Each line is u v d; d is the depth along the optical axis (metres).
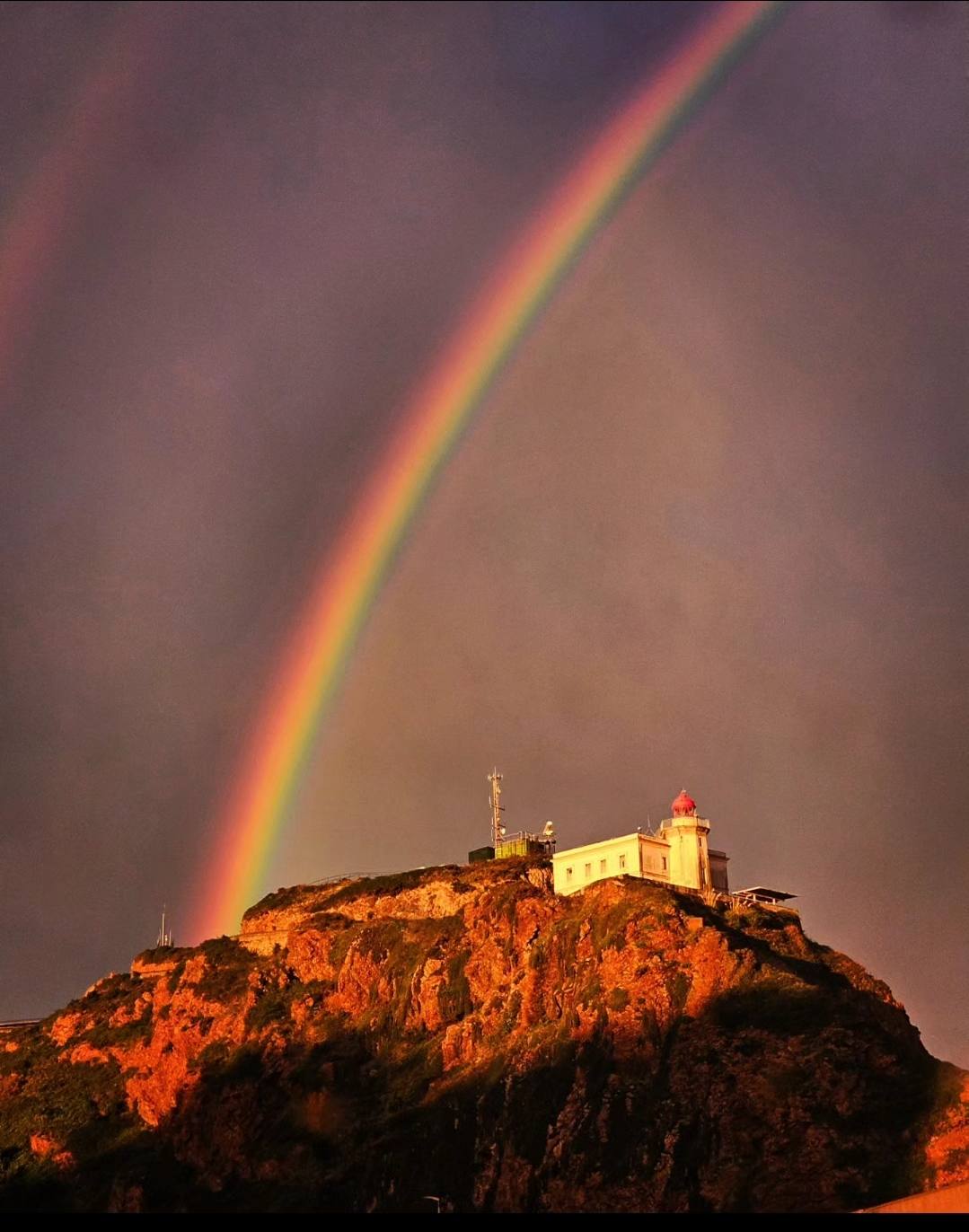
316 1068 184.00
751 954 164.00
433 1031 183.62
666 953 166.25
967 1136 134.00
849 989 166.50
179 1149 183.12
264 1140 176.88
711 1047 151.75
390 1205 154.62
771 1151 138.75
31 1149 195.50
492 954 185.00
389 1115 169.12
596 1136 147.88
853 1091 143.25
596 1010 162.00
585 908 182.38
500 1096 160.62
